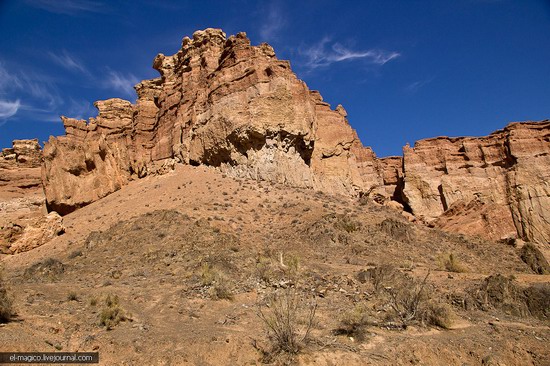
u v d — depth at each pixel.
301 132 48.97
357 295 18.36
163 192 46.88
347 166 58.28
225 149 49.38
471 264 31.61
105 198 53.50
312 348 12.85
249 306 17.02
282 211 39.34
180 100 61.03
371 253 29.67
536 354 13.57
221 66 56.06
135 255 28.11
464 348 13.77
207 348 12.65
